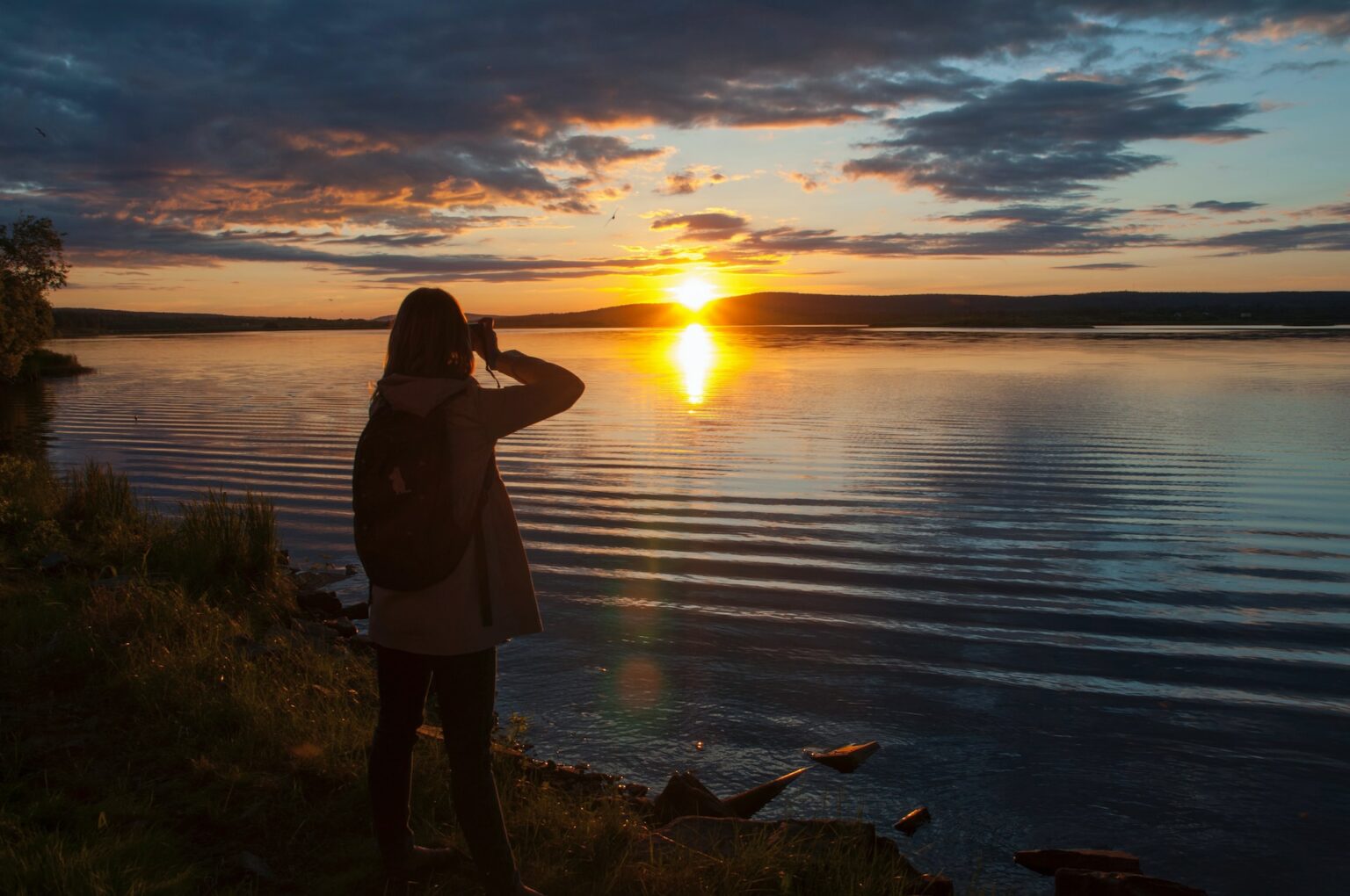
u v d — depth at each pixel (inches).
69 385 1627.7
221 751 161.2
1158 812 194.1
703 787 184.9
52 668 197.5
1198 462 673.6
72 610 240.1
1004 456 708.0
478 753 112.0
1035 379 1488.7
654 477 622.5
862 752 218.1
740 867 134.1
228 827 138.5
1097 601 345.1
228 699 181.3
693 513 505.4
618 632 307.6
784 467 660.7
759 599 346.3
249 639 238.5
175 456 737.6
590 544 434.9
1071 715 242.8
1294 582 370.0
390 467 103.3
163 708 178.2
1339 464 661.3
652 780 205.0
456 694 108.7
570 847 139.6
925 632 310.2
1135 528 468.8
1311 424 880.3
